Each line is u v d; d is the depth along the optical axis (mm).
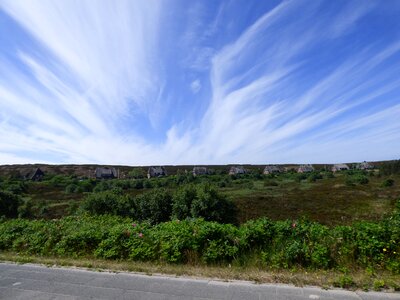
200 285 4211
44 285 4520
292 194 34312
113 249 5852
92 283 4512
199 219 6473
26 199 33188
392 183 35594
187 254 5395
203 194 15773
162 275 4734
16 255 6484
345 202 26656
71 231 6859
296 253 4816
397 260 4391
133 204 16953
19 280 4805
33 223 7848
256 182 50906
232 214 16438
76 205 21641
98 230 6516
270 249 5195
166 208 16547
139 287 4250
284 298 3619
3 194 24328
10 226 7645
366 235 4770
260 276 4398
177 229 5930
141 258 5605
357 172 56375
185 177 50344
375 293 3656
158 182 48156
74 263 5562
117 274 4883
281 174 68375
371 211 19281
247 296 3738
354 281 4004
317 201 28219
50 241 6652
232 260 5203
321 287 3904
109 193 17062
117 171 77188
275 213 23203
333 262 4680
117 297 3936
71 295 4086
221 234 5555
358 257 4621
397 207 5742
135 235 6000
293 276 4336
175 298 3805
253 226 5605
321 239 5031
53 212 24953
